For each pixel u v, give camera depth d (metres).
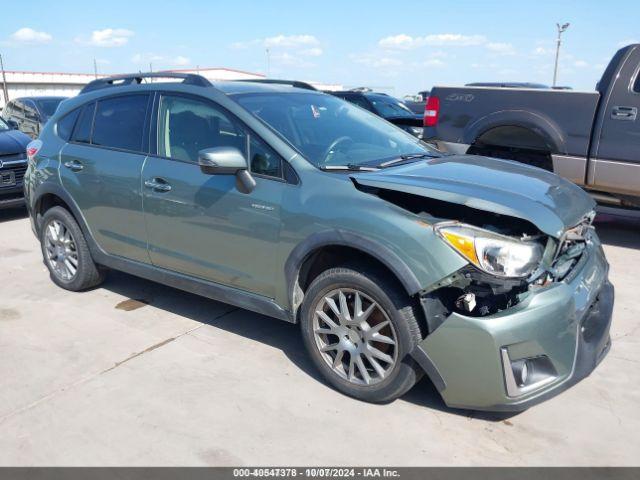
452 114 7.04
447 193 2.96
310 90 4.52
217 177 3.74
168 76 4.30
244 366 3.72
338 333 3.29
